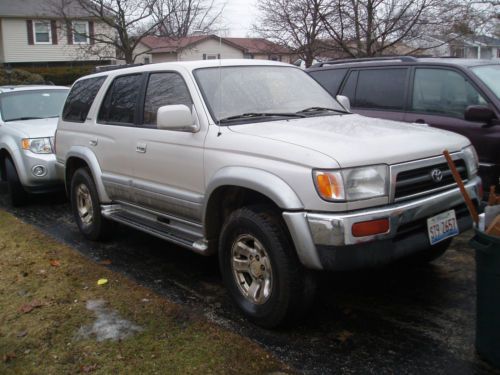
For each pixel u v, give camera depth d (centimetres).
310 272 356
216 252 437
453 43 1678
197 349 348
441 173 372
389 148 355
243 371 323
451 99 605
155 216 502
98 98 577
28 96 909
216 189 399
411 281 453
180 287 465
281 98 471
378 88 680
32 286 464
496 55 3167
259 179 359
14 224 681
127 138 507
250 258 384
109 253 565
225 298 438
